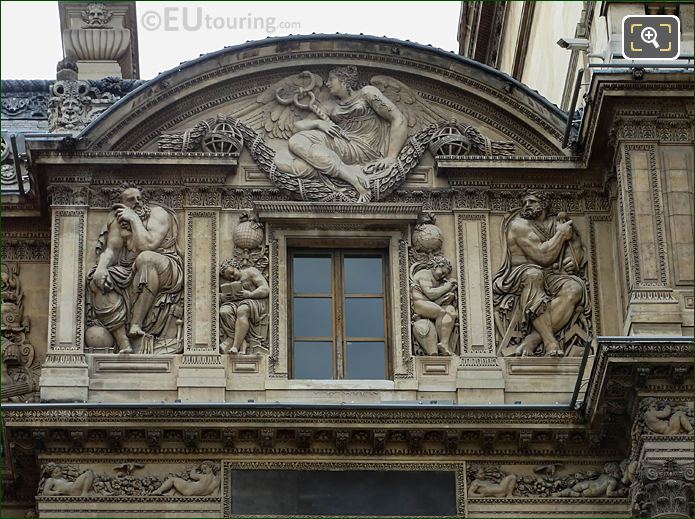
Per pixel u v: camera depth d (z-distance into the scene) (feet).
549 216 158.61
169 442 149.38
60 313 153.07
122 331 153.17
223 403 149.07
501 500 149.48
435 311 154.81
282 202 156.97
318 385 152.46
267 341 153.79
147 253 154.92
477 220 157.89
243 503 148.36
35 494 150.82
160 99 158.40
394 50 160.66
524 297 155.53
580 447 150.82
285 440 149.38
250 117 159.84
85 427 148.15
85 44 169.89
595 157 158.61
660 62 155.74
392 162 158.92
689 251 152.56
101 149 157.07
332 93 160.76
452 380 153.17
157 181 157.69
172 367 152.46
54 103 161.68
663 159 155.33
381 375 154.61
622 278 155.02
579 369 153.58
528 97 159.84
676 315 150.20
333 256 157.89
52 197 156.56
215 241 156.25
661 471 144.97
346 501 148.77
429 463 150.00
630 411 147.95
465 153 159.53
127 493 148.15
